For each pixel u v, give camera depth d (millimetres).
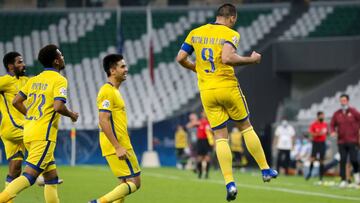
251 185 54594
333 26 108875
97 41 113188
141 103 102438
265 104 98125
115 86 28859
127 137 28812
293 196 44250
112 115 28406
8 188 27250
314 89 96500
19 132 34531
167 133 95125
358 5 112250
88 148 91688
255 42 108500
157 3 117938
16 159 35156
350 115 54312
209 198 42281
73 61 109938
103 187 50406
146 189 49062
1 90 34531
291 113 94625
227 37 27250
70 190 47594
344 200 41625
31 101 28188
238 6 114938
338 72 101000
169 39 112250
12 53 34875
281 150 75688
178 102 101938
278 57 98562
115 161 28688
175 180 59625
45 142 27719
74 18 116562
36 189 46000
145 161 90375
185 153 86062
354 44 97938
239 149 81750
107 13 117312
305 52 98312
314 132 63094
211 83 27500
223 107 27875
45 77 28094
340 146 54438
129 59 109375
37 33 113938
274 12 113562
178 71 107500
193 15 116250
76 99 103188
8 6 116250
